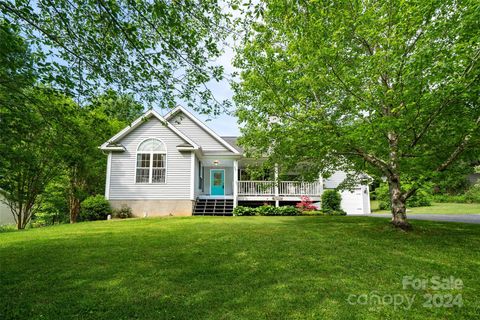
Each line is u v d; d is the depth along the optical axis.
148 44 4.89
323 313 2.91
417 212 14.71
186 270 4.30
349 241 6.20
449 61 4.89
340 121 7.66
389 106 7.07
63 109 5.32
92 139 6.34
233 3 4.11
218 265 4.56
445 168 6.42
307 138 6.69
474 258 4.86
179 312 2.94
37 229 8.88
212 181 18.16
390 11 6.12
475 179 25.62
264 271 4.24
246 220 10.54
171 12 4.35
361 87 7.19
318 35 6.30
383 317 2.83
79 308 3.05
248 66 7.67
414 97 5.55
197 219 11.09
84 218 13.47
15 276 4.07
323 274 4.09
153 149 14.63
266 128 7.98
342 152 7.56
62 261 4.80
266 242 6.21
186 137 14.54
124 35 4.51
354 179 10.05
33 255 5.21
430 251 5.31
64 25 4.54
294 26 5.19
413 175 5.87
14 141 5.12
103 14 4.29
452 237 6.51
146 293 3.44
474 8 4.56
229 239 6.57
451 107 5.71
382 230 7.40
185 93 5.56
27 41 4.67
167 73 5.23
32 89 5.15
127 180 14.27
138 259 4.91
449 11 5.53
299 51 6.67
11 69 4.48
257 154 8.79
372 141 6.62
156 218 11.90
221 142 16.33
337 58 6.55
